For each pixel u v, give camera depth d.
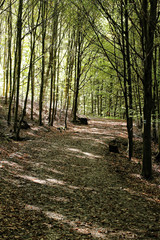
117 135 19.64
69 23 18.20
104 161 12.91
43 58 18.48
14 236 4.55
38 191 7.53
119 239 5.27
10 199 6.35
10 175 8.39
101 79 23.77
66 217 6.03
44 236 4.83
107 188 9.03
